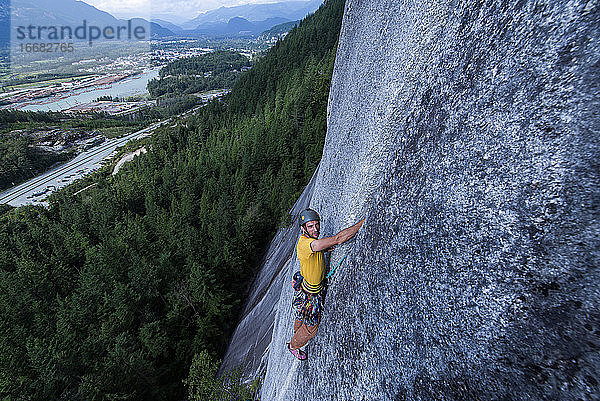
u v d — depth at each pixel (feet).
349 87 17.38
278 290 42.11
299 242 11.31
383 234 8.59
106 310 76.54
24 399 59.41
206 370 54.03
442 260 6.18
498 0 5.82
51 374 59.82
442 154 6.79
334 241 10.47
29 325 86.07
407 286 7.06
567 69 4.43
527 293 4.66
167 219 114.83
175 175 165.78
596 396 3.66
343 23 25.05
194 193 145.18
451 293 5.85
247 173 144.66
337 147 17.97
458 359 5.49
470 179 5.89
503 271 5.02
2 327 78.38
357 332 8.96
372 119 11.69
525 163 4.95
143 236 102.37
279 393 18.06
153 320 76.02
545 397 4.18
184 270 87.51
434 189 6.82
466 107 6.29
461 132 6.32
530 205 4.79
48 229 141.38
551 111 4.62
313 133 150.10
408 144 8.44
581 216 4.19
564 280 4.27
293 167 132.46
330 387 10.03
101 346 68.23
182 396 68.44
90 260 101.86
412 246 7.14
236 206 116.26
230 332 78.43
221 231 96.22
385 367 7.32
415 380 6.33
